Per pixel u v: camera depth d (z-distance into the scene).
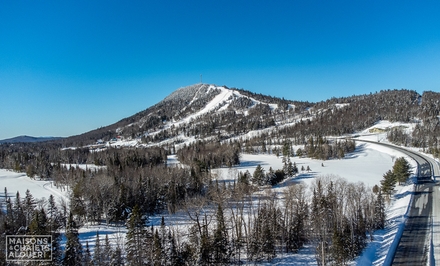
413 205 87.19
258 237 59.72
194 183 107.12
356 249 57.81
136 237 56.41
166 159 197.12
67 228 60.78
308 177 133.25
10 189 141.00
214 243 54.88
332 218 64.38
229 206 76.00
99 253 54.28
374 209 72.12
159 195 97.88
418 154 172.25
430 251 58.25
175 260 51.06
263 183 119.69
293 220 67.25
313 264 57.06
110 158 168.62
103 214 92.94
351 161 176.50
